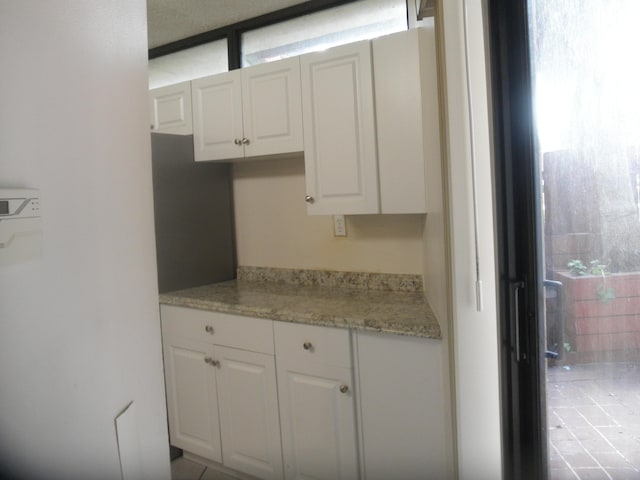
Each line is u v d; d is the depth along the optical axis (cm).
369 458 151
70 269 59
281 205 237
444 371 133
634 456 87
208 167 236
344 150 177
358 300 184
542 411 106
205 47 266
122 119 74
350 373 153
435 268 142
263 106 199
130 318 74
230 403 185
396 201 166
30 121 53
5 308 48
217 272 241
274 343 170
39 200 54
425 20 143
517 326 107
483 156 107
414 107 159
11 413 49
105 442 66
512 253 107
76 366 60
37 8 55
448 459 133
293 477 169
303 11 227
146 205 81
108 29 70
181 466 203
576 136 93
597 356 92
